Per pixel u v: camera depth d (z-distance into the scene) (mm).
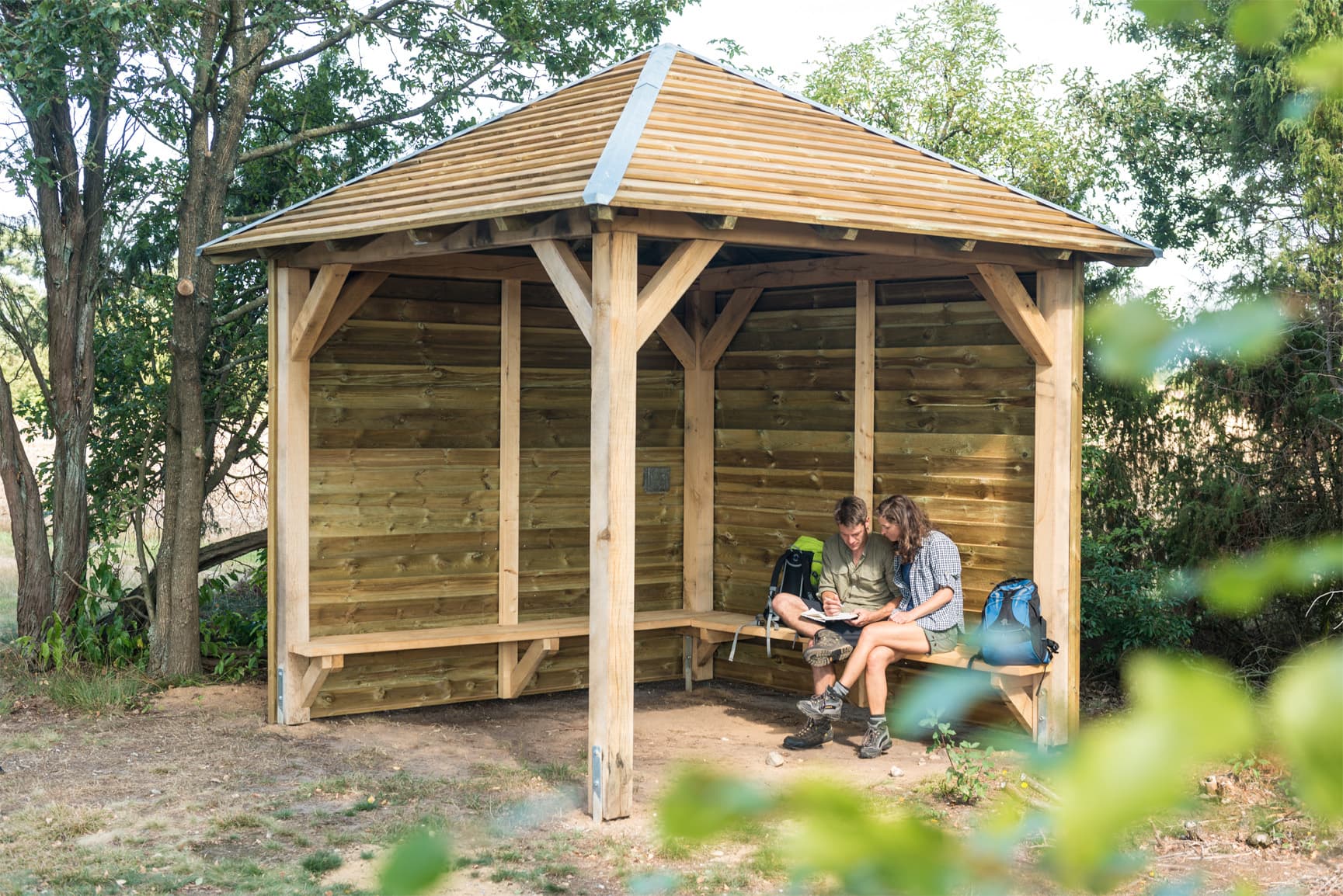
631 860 5656
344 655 8594
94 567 10562
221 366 11172
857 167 7316
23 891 5328
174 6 9484
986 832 498
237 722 8492
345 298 8242
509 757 7594
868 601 8102
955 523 8430
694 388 9758
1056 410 7805
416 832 524
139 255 11039
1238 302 512
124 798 6758
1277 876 4988
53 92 9367
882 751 7645
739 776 496
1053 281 7820
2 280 10539
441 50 12062
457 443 8906
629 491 6168
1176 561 9375
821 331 9195
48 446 17062
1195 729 395
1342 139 6715
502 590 9008
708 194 6184
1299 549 544
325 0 10359
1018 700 7555
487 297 8992
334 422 8477
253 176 11734
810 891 464
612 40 12328
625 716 6230
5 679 9602
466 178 7238
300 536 8328
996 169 16016
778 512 9453
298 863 5695
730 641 9195
